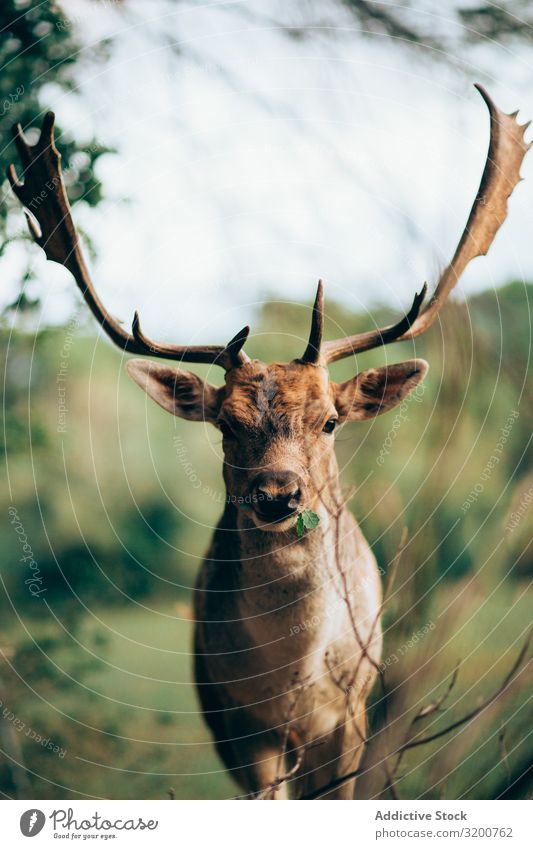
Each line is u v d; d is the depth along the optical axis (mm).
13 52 6355
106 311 5410
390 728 4906
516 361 6812
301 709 5152
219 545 5355
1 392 7645
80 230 6637
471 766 4750
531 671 4668
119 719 8117
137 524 14062
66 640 8242
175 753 7672
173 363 10078
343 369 10703
